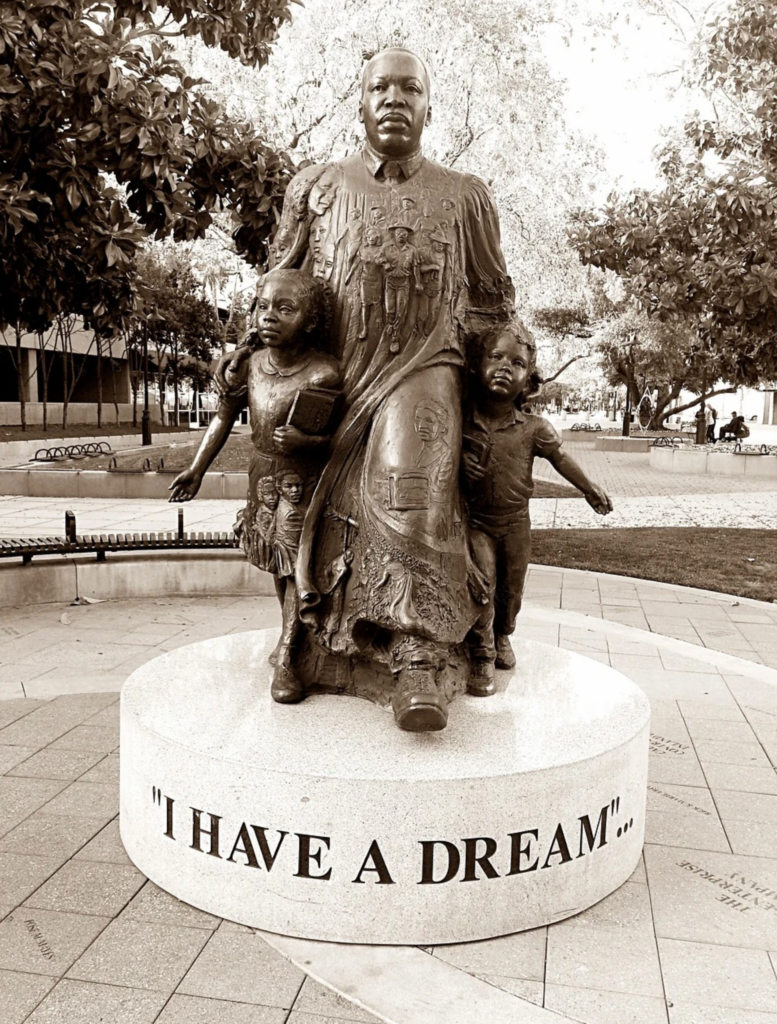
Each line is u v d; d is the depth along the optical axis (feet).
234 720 10.75
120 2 21.70
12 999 8.30
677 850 11.46
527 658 13.71
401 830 9.16
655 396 151.43
